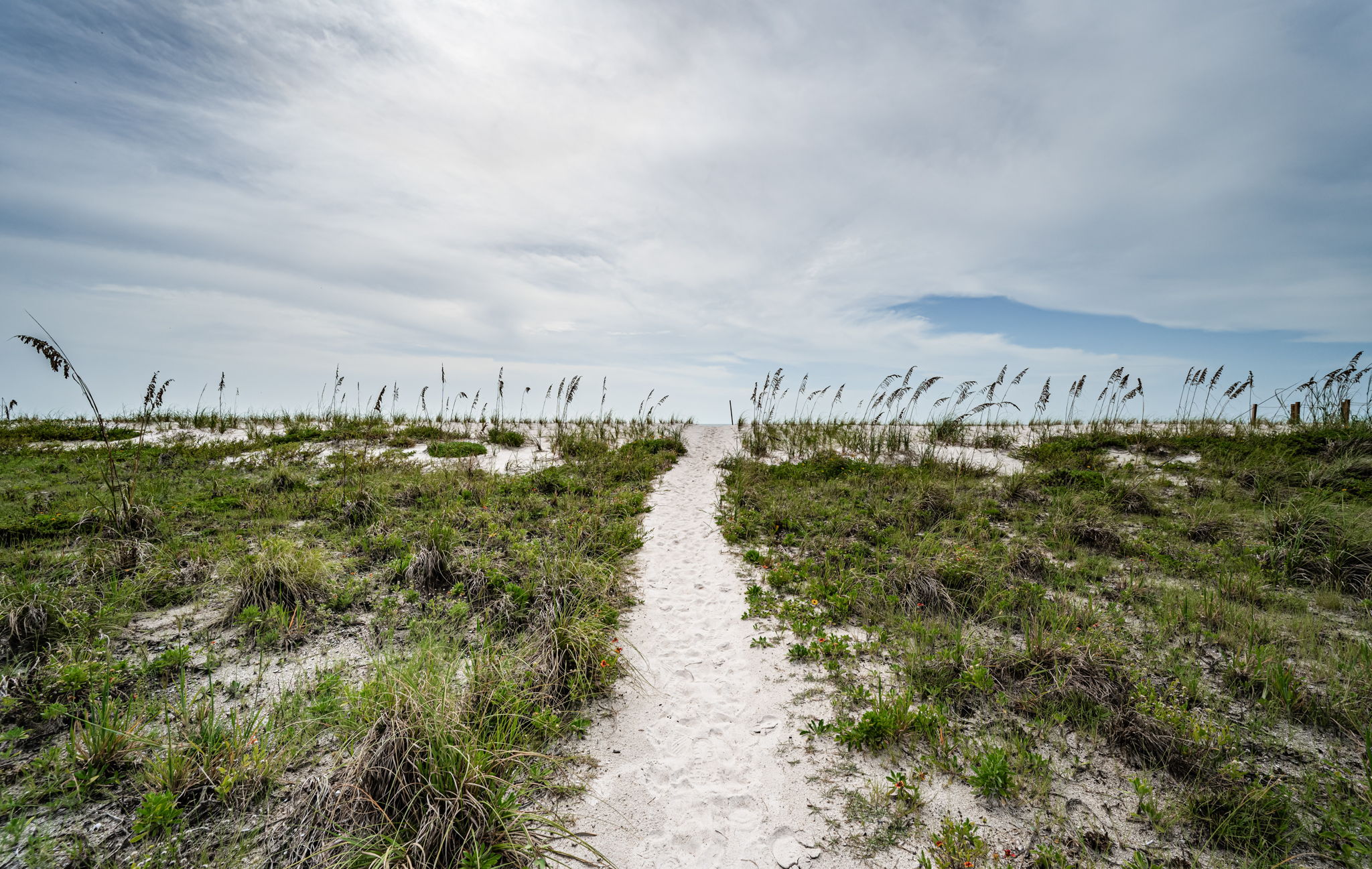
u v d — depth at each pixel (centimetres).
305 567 589
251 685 448
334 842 302
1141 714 413
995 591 628
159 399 739
